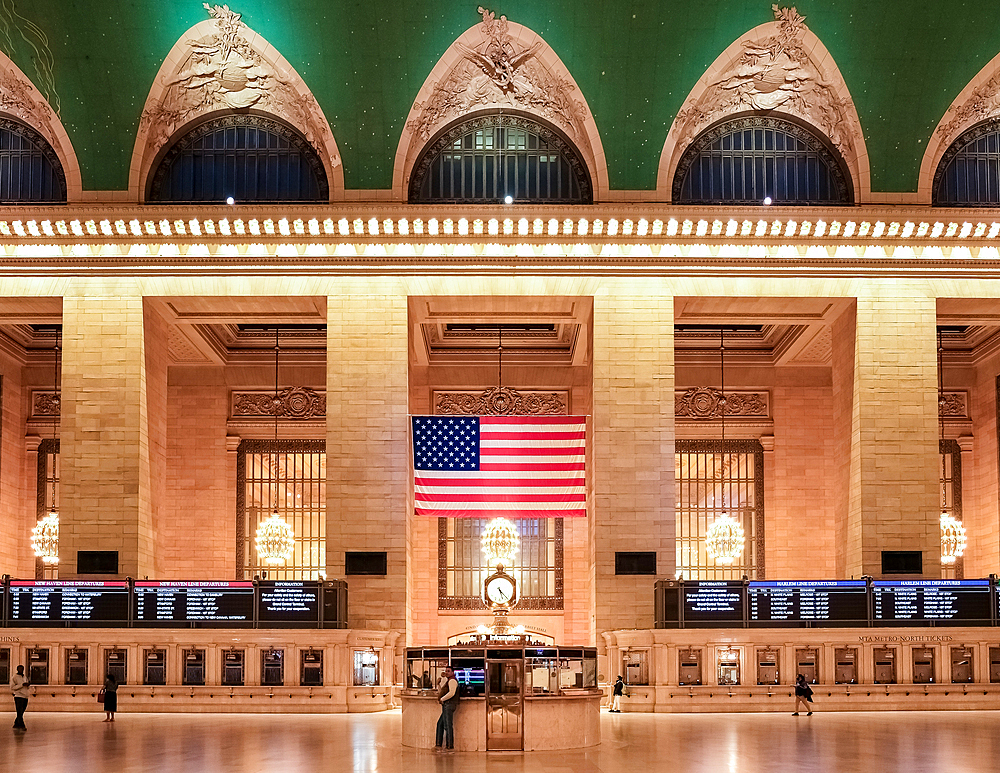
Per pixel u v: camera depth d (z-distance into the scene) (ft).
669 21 108.37
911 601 104.06
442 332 144.97
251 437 146.92
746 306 119.55
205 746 70.59
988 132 117.91
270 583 104.37
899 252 115.34
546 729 68.90
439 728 67.97
